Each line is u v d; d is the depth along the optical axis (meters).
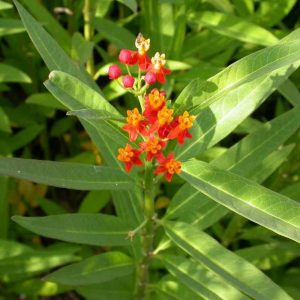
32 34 0.23
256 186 0.21
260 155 0.27
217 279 0.25
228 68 0.20
